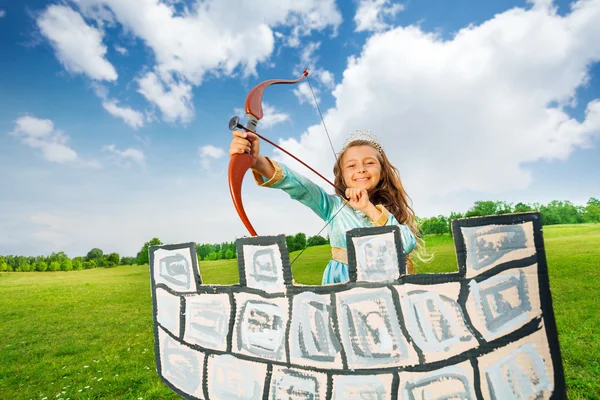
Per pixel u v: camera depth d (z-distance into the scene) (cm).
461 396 108
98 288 1862
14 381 507
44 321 989
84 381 483
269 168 175
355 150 199
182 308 146
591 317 588
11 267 6047
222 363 136
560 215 4828
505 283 108
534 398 104
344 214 187
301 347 124
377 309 117
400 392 113
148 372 491
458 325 110
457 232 112
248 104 170
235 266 2695
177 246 149
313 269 1897
